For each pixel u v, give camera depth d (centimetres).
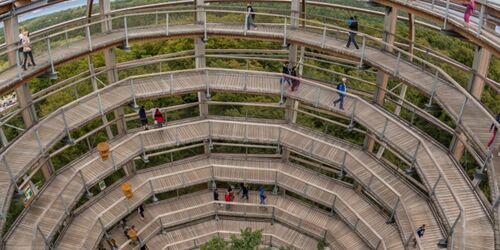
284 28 2531
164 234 2559
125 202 2441
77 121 2250
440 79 2142
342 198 2486
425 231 1947
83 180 2256
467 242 1641
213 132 2619
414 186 2233
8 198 1762
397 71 2173
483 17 1866
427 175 1948
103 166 2398
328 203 2464
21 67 2042
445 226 1788
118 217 2375
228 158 2816
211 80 2634
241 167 2602
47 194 2214
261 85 2589
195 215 2603
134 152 2488
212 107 3027
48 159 2255
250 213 2627
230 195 2667
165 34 2488
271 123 2733
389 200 2166
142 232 2478
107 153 2345
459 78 3005
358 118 2322
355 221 2330
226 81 2630
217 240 2088
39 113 2769
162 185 2561
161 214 2567
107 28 2466
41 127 2198
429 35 3538
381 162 2409
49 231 1995
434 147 2134
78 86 3006
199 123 2667
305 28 2641
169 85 2594
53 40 2705
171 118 3000
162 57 2847
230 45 3547
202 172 2648
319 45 2427
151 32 2475
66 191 2230
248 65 3041
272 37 2519
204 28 2525
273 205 2577
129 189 2383
